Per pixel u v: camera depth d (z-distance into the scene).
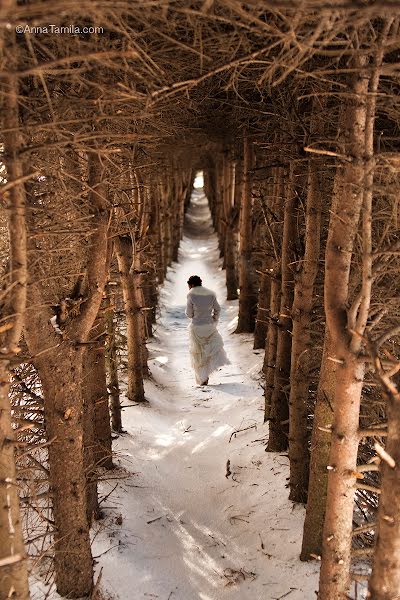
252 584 3.91
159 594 3.73
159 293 14.28
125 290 7.18
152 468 5.71
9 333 2.54
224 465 5.76
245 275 10.79
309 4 1.80
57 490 3.27
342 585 2.83
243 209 10.45
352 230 2.66
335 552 2.80
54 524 3.33
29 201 2.95
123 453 5.86
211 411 7.32
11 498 2.55
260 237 10.60
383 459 2.34
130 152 4.21
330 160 4.12
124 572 3.86
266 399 6.38
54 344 3.09
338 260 2.68
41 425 3.18
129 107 3.37
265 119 5.44
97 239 3.29
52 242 3.47
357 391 2.63
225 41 2.66
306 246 4.49
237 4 2.13
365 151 2.52
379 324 3.67
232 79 2.57
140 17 2.44
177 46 2.78
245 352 9.79
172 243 18.61
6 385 2.54
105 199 3.36
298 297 4.58
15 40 2.28
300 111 4.59
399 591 2.36
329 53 2.22
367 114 2.49
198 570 4.13
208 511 5.02
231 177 14.52
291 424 4.72
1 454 2.52
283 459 5.52
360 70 2.29
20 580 2.57
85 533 3.40
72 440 3.23
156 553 4.25
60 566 3.39
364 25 2.43
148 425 6.77
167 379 8.88
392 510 2.32
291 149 4.90
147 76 3.12
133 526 4.54
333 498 2.75
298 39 2.63
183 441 6.40
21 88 2.76
